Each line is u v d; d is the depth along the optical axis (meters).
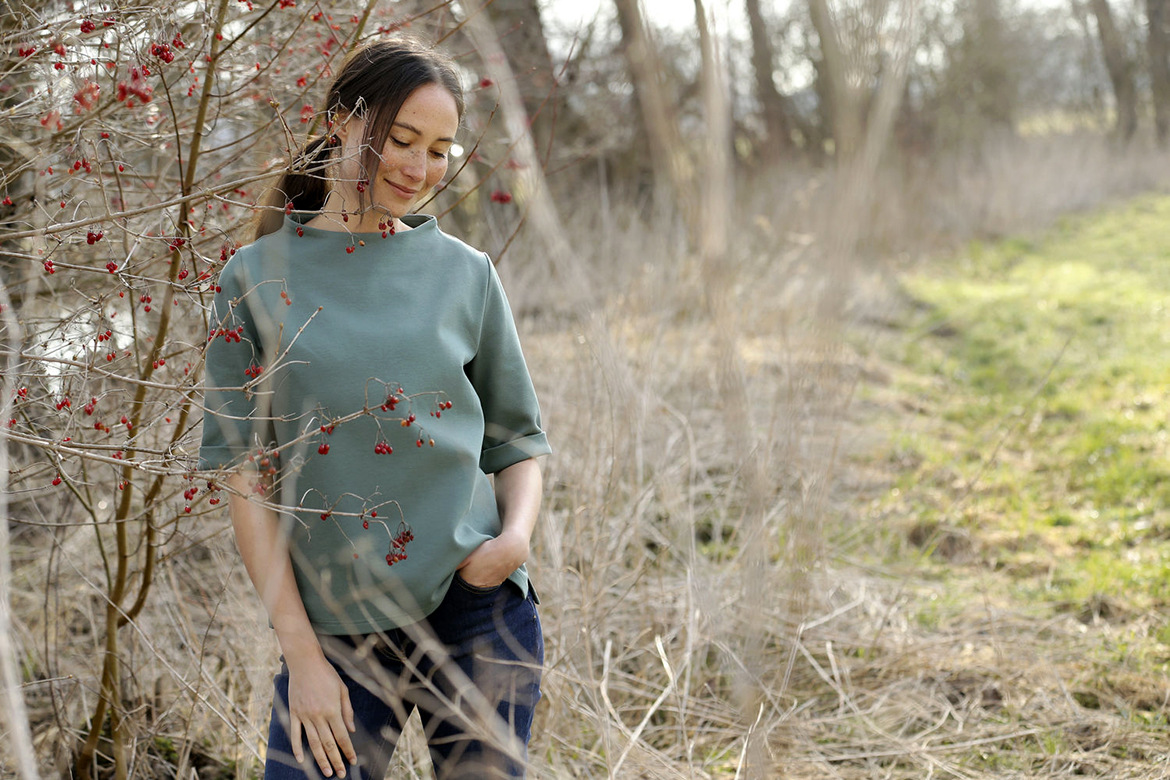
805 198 5.49
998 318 7.47
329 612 1.39
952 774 2.31
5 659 0.92
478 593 1.44
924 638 2.95
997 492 4.18
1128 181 14.58
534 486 1.54
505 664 1.43
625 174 7.29
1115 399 5.39
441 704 1.47
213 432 1.40
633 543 3.15
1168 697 2.56
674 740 2.46
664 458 3.36
